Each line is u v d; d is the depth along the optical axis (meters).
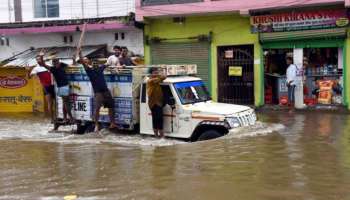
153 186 7.33
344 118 15.59
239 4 19.31
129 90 13.31
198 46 20.97
